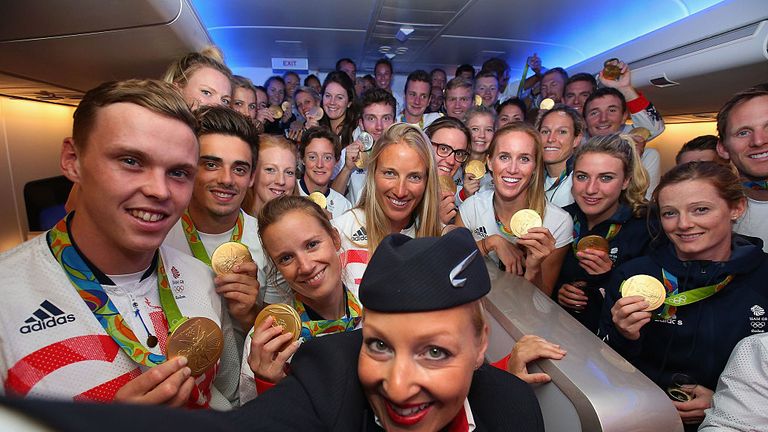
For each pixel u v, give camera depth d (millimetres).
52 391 905
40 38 2150
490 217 2533
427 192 1907
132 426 233
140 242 959
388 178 1819
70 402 227
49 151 4762
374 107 3926
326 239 1417
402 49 6492
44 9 1828
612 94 3660
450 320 633
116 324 1004
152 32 2357
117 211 925
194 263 1344
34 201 3512
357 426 712
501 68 5668
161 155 917
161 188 923
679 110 4961
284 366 1192
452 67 7715
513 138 2264
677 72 3838
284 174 2346
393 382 629
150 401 861
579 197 2311
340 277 1518
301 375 762
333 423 688
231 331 1435
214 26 5375
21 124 4359
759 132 1899
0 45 2197
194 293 1260
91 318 979
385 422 698
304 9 4715
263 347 1131
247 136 1677
